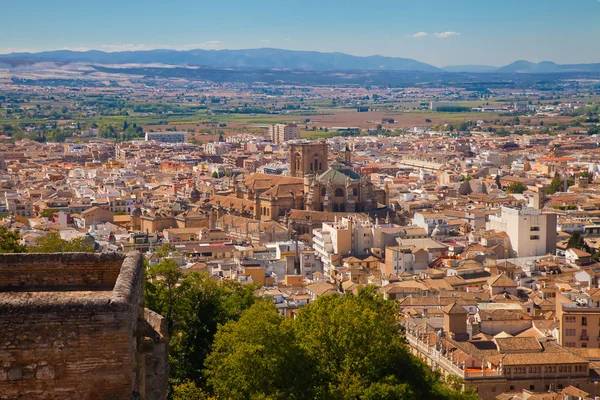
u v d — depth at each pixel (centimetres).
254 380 13325
